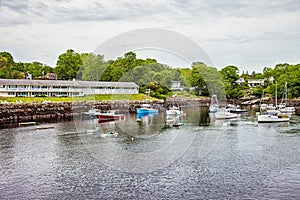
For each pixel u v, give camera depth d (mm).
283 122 55125
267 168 25047
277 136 39625
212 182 21938
